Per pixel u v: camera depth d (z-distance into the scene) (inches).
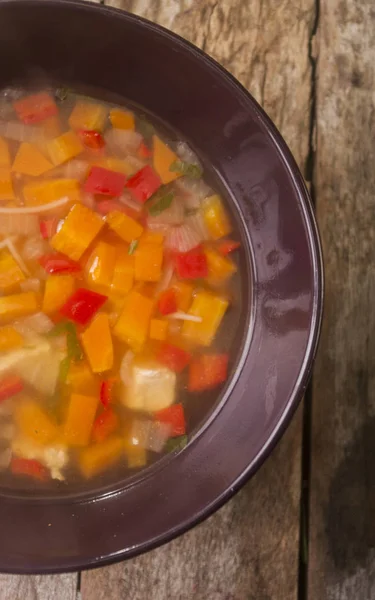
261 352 19.4
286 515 20.4
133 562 20.1
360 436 20.6
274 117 20.8
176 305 19.6
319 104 20.9
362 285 20.7
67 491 19.3
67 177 19.7
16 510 19.1
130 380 19.4
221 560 20.2
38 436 19.3
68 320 19.3
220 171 20.0
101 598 20.0
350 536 20.5
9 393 19.3
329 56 21.0
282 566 20.3
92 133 19.9
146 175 19.9
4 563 17.9
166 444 19.5
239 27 20.9
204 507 18.1
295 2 21.0
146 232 19.7
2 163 19.6
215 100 19.1
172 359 19.6
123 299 19.4
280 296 19.2
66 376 19.3
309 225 18.3
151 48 18.8
